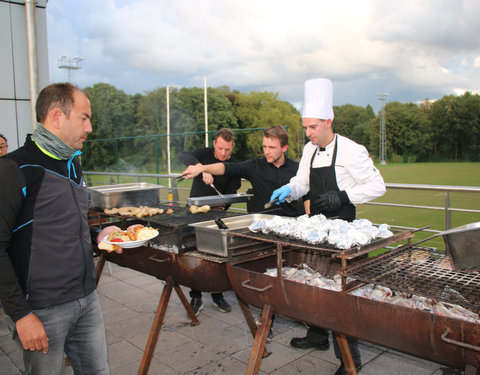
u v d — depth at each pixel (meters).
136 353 2.93
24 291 1.56
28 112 5.51
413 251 2.09
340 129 69.88
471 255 1.52
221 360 2.79
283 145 3.13
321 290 1.65
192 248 2.55
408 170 44.78
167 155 15.26
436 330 1.34
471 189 3.18
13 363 2.84
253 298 2.00
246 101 55.44
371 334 1.54
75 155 1.81
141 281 4.64
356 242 1.71
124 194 3.54
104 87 36.59
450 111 61.50
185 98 42.97
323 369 2.65
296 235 1.86
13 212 1.48
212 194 3.85
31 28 5.21
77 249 1.69
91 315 1.83
